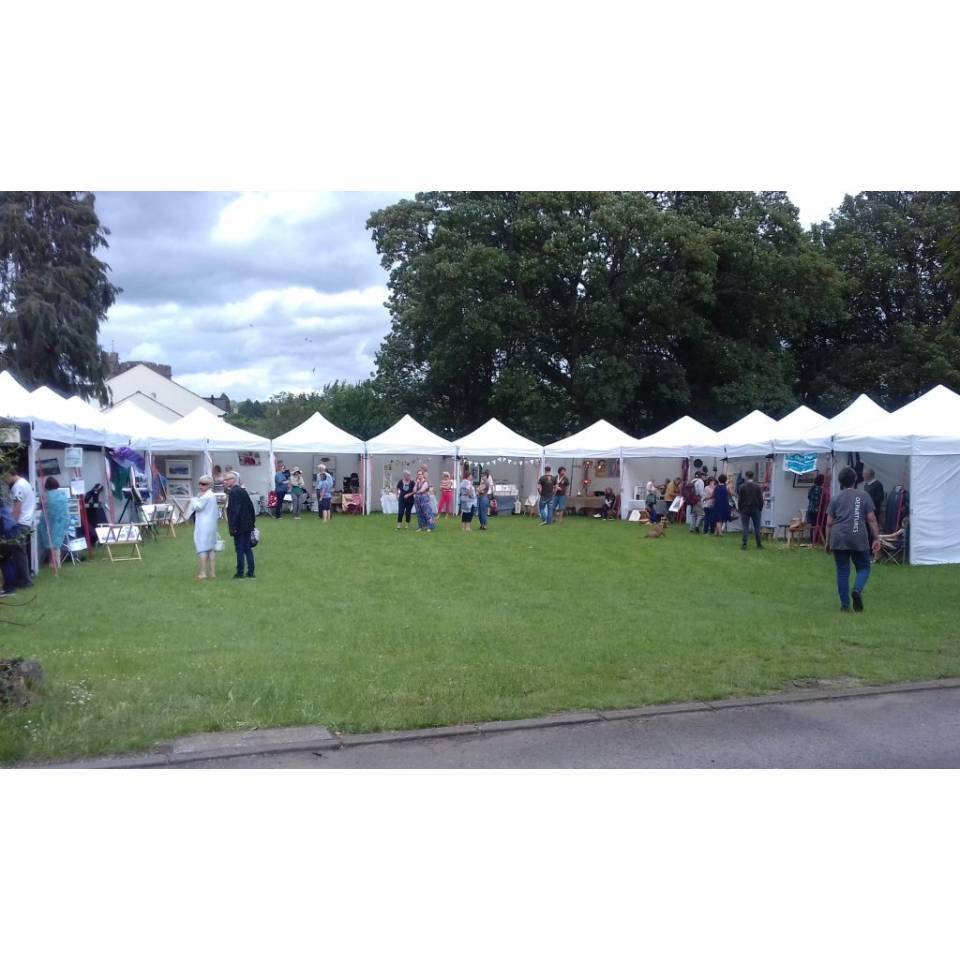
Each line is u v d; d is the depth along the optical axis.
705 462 29.89
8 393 15.31
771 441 22.03
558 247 37.34
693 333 39.75
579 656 8.70
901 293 45.66
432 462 32.84
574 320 39.72
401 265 43.28
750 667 8.23
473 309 38.25
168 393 76.25
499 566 16.16
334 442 30.19
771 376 41.19
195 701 6.99
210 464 28.38
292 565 16.08
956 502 16.67
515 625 10.35
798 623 10.41
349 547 19.30
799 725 6.73
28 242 42.03
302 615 10.97
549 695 7.30
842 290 43.84
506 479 33.69
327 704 6.99
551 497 27.03
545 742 6.37
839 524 11.23
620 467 29.86
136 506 21.34
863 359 45.16
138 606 11.52
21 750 5.89
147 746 6.12
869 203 47.34
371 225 43.62
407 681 7.69
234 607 11.52
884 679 7.85
